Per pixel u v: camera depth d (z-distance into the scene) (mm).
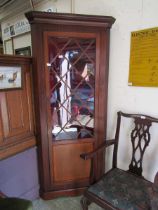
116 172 1405
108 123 1713
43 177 1590
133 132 1416
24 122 1439
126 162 1640
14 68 1283
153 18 1274
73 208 1549
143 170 1520
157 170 1433
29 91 1441
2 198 961
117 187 1228
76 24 1329
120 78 1541
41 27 1293
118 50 1508
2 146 1307
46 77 1391
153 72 1332
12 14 2865
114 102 1627
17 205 898
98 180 1314
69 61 1445
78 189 1682
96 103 1521
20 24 2725
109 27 1392
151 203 925
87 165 1649
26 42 2709
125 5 1398
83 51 1443
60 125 1550
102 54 1426
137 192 1177
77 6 1754
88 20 1318
